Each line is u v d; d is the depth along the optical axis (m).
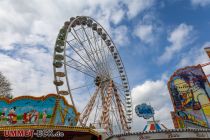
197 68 43.56
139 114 41.31
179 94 43.03
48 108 38.66
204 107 41.00
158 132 25.95
